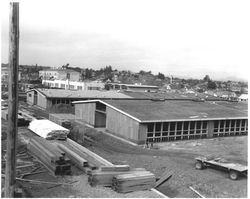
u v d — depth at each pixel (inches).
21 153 1067.3
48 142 1076.5
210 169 1053.2
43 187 770.2
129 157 1191.6
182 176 974.4
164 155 1237.1
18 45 600.4
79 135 1406.3
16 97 613.6
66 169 879.1
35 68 7076.8
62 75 5605.3
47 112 2281.0
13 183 633.0
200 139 1640.0
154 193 792.3
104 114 1863.9
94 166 916.0
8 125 619.2
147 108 1707.7
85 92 2736.2
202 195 842.2
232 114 1867.6
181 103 2102.6
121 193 775.7
